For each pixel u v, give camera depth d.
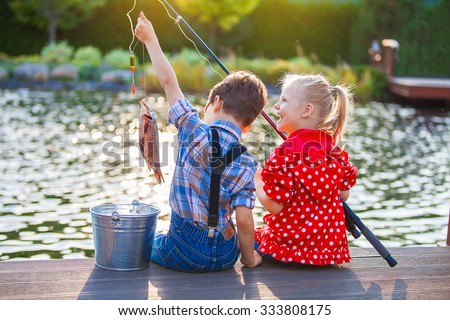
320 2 28.47
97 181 8.62
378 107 18.56
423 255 4.25
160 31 27.28
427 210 7.70
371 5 27.23
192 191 3.63
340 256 3.92
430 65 26.42
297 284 3.65
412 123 15.38
